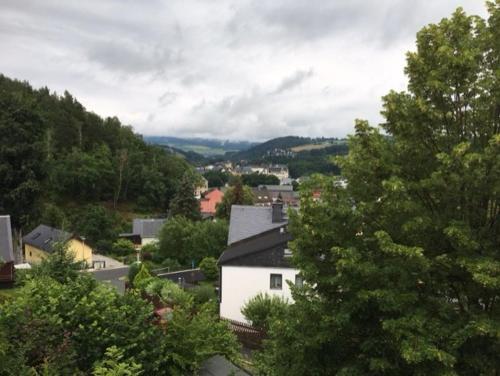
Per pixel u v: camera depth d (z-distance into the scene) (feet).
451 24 26.68
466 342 24.67
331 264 28.37
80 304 27.96
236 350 37.11
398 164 28.02
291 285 31.22
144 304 31.53
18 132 175.73
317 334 26.71
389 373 25.58
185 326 30.55
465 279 25.80
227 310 94.43
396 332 23.18
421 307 24.79
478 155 22.75
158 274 152.87
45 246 169.78
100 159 308.81
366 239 26.76
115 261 197.57
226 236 183.21
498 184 23.48
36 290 29.66
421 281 25.93
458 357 23.95
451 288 26.71
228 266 95.20
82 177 285.84
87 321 27.50
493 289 23.76
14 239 175.22
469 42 26.11
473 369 24.64
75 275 49.01
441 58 25.52
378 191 27.81
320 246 28.53
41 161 185.98
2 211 172.04
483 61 26.71
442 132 27.40
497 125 26.53
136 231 252.01
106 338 26.55
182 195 264.52
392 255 25.34
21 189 171.32
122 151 322.55
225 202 275.18
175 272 155.43
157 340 28.76
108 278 153.99
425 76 26.99
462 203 25.81
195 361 29.14
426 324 23.72
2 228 122.93
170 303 47.24
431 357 21.65
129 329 28.07
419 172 27.66
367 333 26.91
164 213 324.60
